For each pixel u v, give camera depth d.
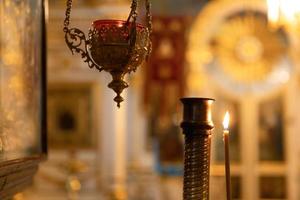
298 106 13.73
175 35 13.11
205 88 13.76
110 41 2.74
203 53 13.66
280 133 13.80
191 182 2.87
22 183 3.58
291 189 13.67
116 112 12.32
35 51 4.14
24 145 3.71
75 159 12.14
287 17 6.01
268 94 13.80
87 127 12.41
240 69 13.79
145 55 2.85
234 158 13.82
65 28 2.83
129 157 13.09
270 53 13.76
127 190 12.85
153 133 13.23
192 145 2.88
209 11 13.71
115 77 2.83
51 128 12.40
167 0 13.94
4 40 3.56
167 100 13.09
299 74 13.70
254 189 13.72
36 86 4.14
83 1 11.07
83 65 12.39
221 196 13.16
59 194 12.09
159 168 13.21
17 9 3.72
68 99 12.44
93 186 12.17
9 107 3.49
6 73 3.56
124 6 11.18
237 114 13.86
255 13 13.75
